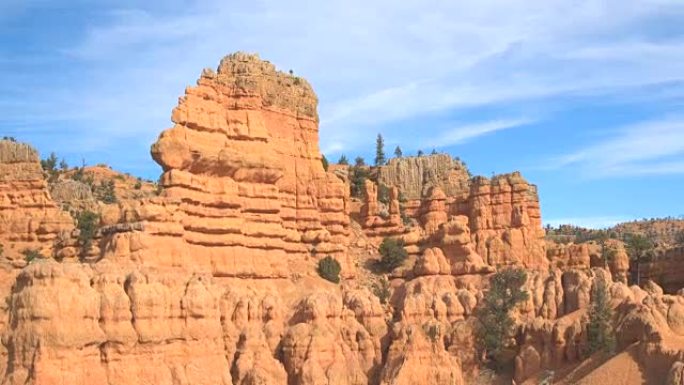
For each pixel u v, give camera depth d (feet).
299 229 357.20
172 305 260.83
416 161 493.77
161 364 251.80
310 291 322.34
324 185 368.48
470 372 310.24
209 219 307.37
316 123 376.89
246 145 331.16
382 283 354.54
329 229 365.81
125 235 276.82
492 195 382.42
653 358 270.26
